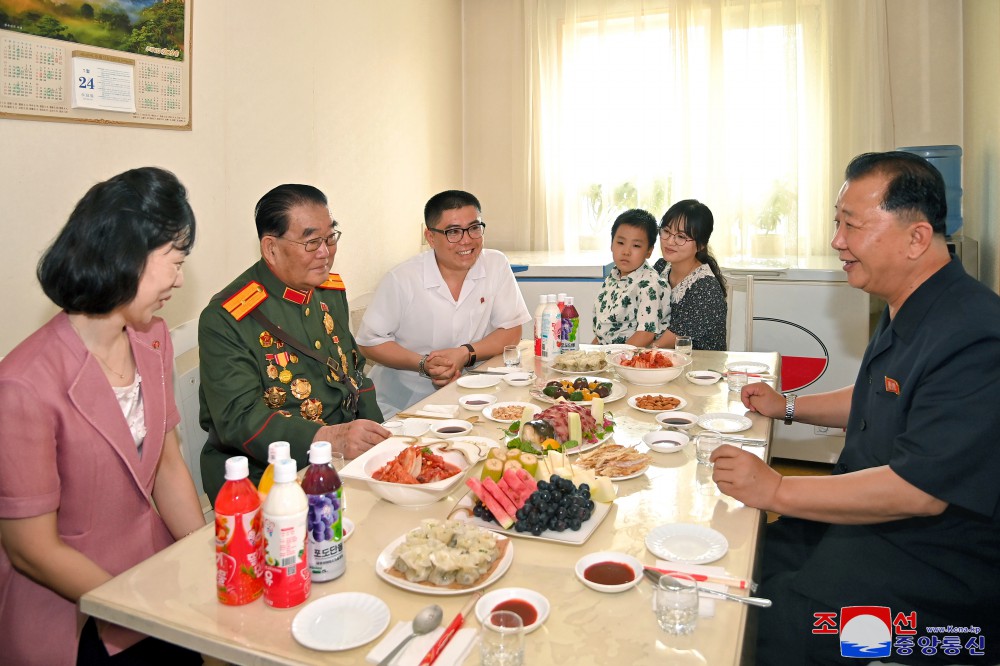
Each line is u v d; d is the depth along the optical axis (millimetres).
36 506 1225
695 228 2891
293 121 3270
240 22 2930
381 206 3998
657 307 2951
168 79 2584
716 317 2834
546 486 1286
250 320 1979
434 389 2783
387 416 2727
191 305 2779
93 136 2354
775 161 4129
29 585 1329
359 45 3723
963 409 1291
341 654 954
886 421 1529
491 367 2512
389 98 4020
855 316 3475
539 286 3887
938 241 1482
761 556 1492
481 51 4852
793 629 1448
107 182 1272
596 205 4590
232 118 2918
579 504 1271
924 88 3979
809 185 4133
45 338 1295
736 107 4160
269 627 1020
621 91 4465
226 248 2939
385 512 1376
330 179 3555
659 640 966
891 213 1461
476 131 4941
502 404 1979
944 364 1338
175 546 1263
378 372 2861
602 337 3119
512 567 1159
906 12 3957
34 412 1224
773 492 1350
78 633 1334
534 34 4574
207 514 2275
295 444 1815
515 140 4762
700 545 1215
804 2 4023
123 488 1383
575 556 1194
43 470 1236
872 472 1349
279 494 1054
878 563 1429
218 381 1893
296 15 3248
